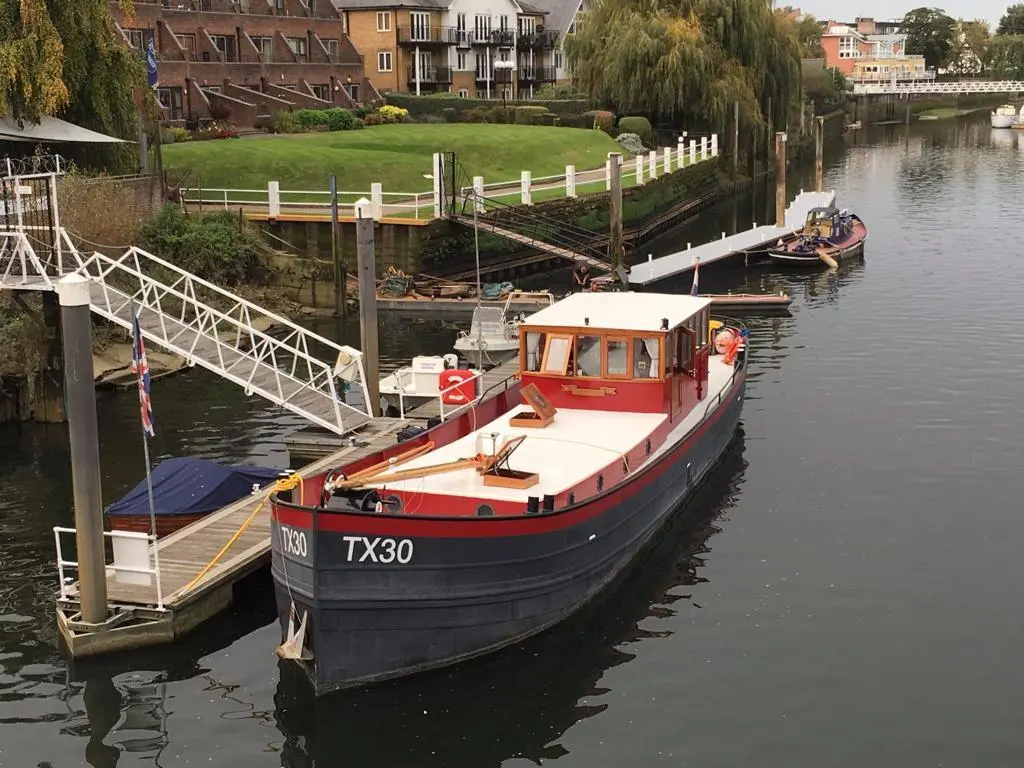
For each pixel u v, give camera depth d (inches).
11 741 569.3
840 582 722.8
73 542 808.3
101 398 1165.7
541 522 636.1
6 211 1109.7
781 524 818.8
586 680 618.8
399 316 1601.9
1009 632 654.5
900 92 6176.2
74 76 1510.8
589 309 860.0
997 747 547.2
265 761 554.3
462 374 1029.2
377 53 3535.9
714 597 709.3
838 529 807.1
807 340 1385.3
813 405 1112.2
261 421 1085.1
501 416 837.2
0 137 1402.6
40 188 1318.9
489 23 3823.8
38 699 605.9
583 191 2209.6
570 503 667.4
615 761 547.8
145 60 1850.4
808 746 553.0
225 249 1571.1
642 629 672.4
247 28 2775.6
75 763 551.8
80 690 613.9
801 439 1008.2
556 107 3218.5
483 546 615.5
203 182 1984.5
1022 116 5487.2
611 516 702.5
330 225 1710.1
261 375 1025.5
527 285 1840.6
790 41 3440.0
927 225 2356.1
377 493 642.8
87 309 614.9
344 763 552.4
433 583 604.7
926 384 1175.6
